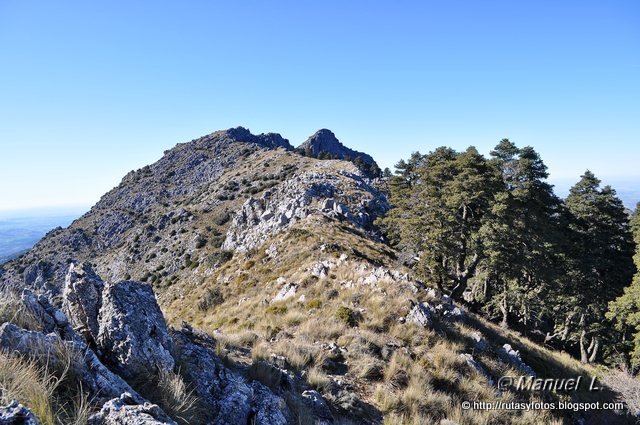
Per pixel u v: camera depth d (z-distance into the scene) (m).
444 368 10.86
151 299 6.33
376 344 11.67
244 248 48.16
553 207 32.56
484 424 8.81
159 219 97.12
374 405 8.70
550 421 10.09
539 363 15.42
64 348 4.44
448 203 25.17
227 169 136.00
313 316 14.55
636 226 33.19
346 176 68.19
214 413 5.53
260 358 8.76
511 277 29.12
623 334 30.98
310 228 36.72
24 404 3.35
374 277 17.83
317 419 7.12
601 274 32.31
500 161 29.88
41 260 103.19
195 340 8.83
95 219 126.56
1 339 4.09
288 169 107.12
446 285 31.36
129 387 4.62
